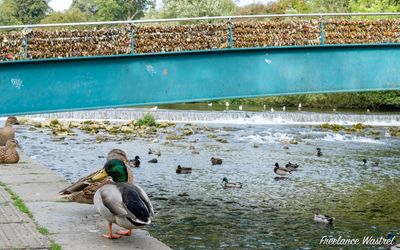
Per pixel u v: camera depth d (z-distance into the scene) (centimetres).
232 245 1302
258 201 1759
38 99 1762
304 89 2016
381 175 2277
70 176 2073
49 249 904
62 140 3120
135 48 1841
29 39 1747
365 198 1842
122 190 921
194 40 1897
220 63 1934
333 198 1833
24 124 3941
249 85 1964
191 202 1720
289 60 1998
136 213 891
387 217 1602
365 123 4556
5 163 1820
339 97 6244
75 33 1786
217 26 1916
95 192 1009
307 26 1997
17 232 985
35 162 1886
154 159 2447
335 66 2042
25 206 1176
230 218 1545
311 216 1595
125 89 1845
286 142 3244
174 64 1889
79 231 1012
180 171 2202
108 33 1819
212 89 1930
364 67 2066
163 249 934
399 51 2088
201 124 4200
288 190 1938
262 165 2441
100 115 4459
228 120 4484
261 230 1436
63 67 1783
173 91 1891
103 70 1822
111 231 978
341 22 2023
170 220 1501
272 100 6569
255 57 1966
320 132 3834
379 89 2080
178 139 3281
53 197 1267
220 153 2769
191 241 1321
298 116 4572
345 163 2561
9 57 1734
